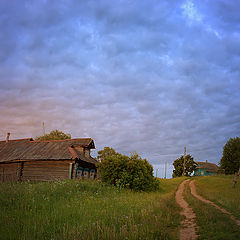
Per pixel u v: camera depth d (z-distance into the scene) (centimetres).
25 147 3198
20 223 895
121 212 1079
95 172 3288
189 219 1082
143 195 2009
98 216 998
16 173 2858
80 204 1230
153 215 1016
